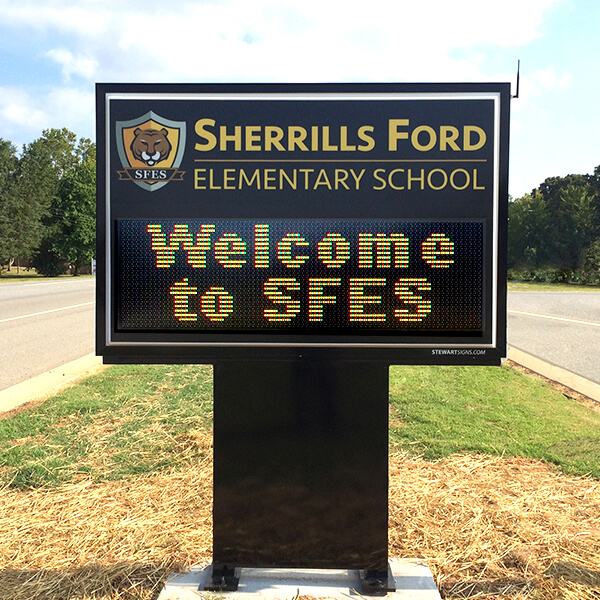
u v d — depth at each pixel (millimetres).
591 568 2980
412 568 2963
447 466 4422
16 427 5312
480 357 2730
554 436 5125
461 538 3301
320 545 2824
